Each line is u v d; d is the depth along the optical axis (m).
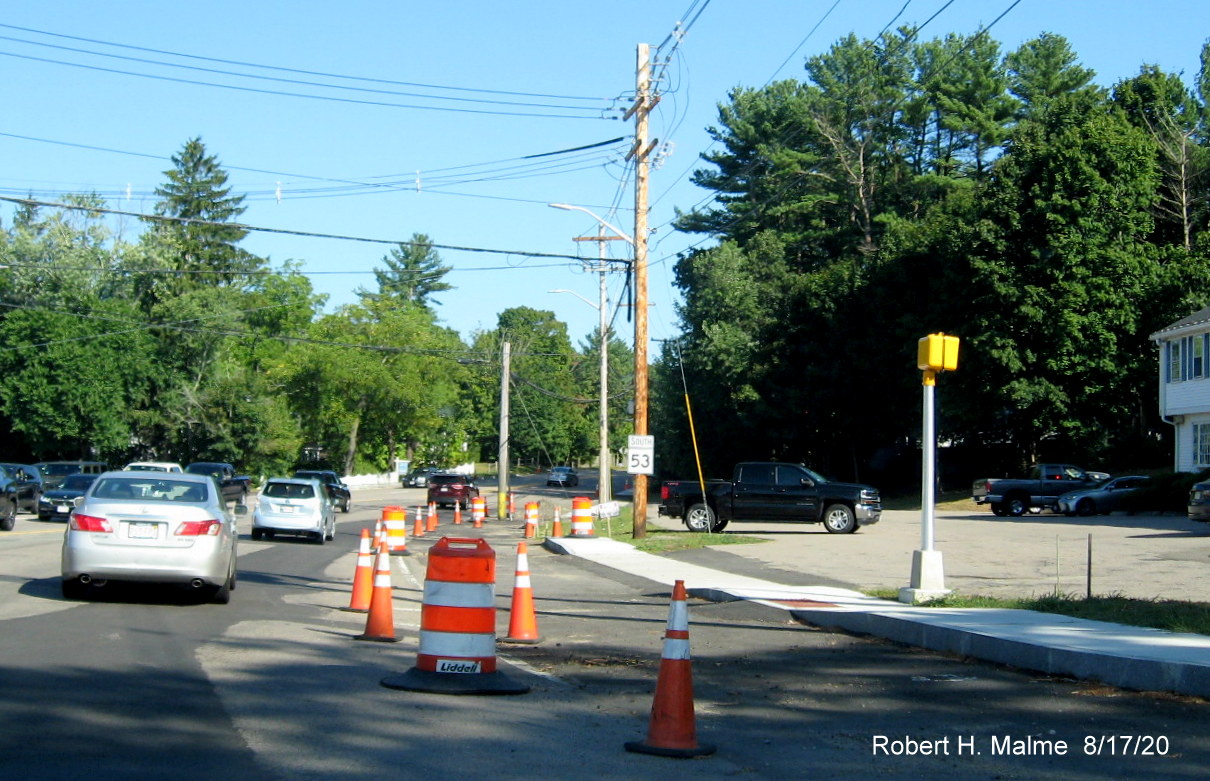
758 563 21.20
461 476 51.44
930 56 61.69
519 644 11.72
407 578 19.50
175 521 13.23
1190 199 52.88
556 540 27.25
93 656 9.64
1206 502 25.97
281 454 67.38
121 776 6.04
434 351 75.06
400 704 8.18
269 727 7.30
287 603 14.62
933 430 14.24
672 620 7.12
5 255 59.19
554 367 116.88
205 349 65.38
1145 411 49.72
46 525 31.64
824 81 63.81
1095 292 43.97
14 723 7.12
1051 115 47.78
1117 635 10.54
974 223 45.88
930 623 11.50
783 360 55.62
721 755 6.98
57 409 57.06
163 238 70.44
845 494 29.06
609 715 8.09
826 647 11.55
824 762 6.85
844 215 65.69
